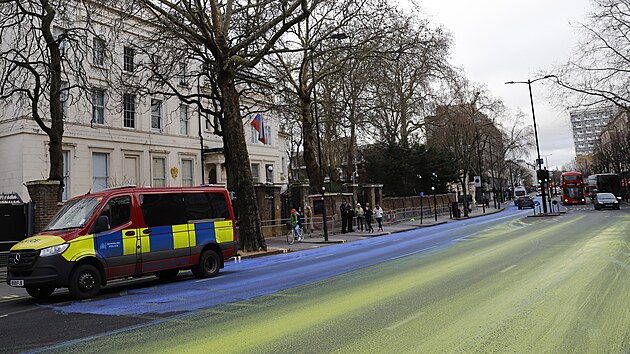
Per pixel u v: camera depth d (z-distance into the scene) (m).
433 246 18.00
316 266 13.77
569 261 11.33
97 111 29.56
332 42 29.31
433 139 55.78
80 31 24.80
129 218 10.96
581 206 54.22
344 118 37.28
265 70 27.64
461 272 10.59
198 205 12.71
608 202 42.16
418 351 5.00
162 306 8.42
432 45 29.19
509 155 77.75
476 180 49.91
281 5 20.92
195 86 36.19
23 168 25.34
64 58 21.69
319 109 37.25
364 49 26.39
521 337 5.39
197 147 36.50
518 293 7.86
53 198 18.36
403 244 20.25
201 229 12.57
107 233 10.45
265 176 43.47
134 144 31.61
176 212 12.07
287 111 28.31
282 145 51.31
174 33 20.00
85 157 28.48
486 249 15.35
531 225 26.70
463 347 5.09
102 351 5.60
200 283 11.41
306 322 6.53
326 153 52.53
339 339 5.58
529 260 11.95
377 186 40.03
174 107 34.91
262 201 27.56
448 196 57.69
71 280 9.66
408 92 47.19
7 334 6.79
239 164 19.98
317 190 31.91
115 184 30.09
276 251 19.91
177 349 5.48
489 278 9.53
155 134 33.12
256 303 8.21
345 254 17.47
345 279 10.59
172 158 34.34
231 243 13.40
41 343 6.14
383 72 30.20
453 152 57.97
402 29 26.12
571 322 5.95
